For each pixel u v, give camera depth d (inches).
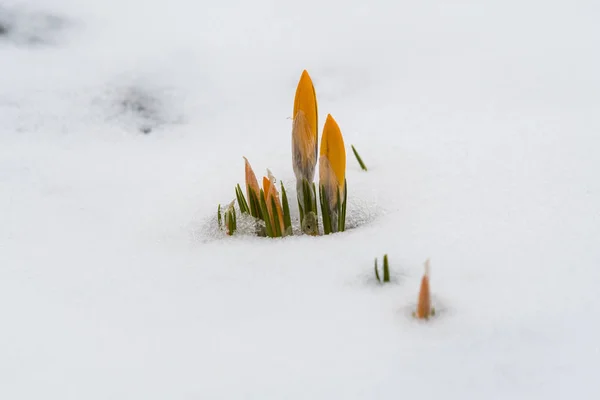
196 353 31.3
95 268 33.9
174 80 41.9
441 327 31.4
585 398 30.1
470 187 35.8
